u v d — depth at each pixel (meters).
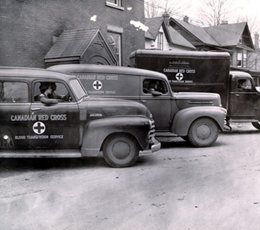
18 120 7.99
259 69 49.84
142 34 21.95
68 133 8.14
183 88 13.97
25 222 5.02
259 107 15.04
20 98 8.06
